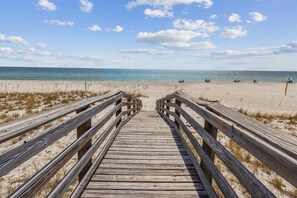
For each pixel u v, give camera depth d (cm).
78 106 246
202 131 302
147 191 290
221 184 220
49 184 376
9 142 600
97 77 7762
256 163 505
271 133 144
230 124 196
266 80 7300
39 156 517
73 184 381
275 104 1767
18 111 1068
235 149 582
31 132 678
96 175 333
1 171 116
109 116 453
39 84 3516
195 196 279
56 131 188
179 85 3750
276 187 416
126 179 321
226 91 2853
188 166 372
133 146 479
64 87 3064
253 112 1322
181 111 511
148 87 3319
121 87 3244
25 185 140
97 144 347
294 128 913
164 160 397
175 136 566
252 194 149
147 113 1178
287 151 116
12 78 6519
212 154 283
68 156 216
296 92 2964
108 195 278
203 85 3825
